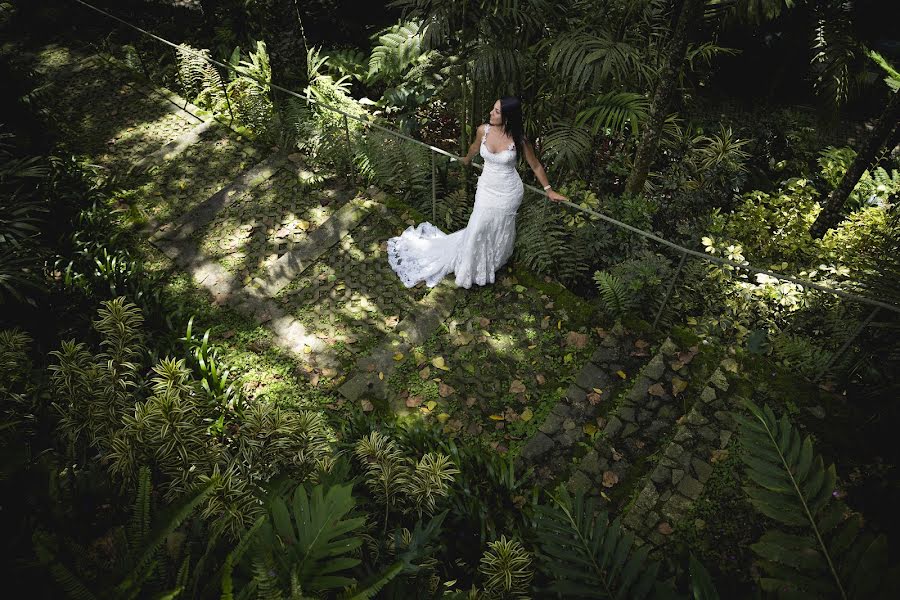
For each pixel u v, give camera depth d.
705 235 5.73
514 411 4.41
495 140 4.39
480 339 4.83
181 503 2.10
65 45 8.44
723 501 3.73
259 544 2.17
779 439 2.62
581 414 4.33
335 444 4.04
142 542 2.05
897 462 3.75
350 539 2.16
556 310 4.97
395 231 5.65
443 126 7.01
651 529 3.65
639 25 6.18
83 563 2.26
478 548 3.35
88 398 3.58
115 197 6.05
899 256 4.39
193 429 3.38
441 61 7.04
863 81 7.94
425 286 5.20
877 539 2.29
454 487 3.68
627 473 3.98
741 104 8.66
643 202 5.61
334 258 5.47
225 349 4.80
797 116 8.32
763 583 2.36
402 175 6.00
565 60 4.78
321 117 6.24
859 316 4.44
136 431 3.27
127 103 7.32
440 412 4.41
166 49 8.33
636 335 4.73
